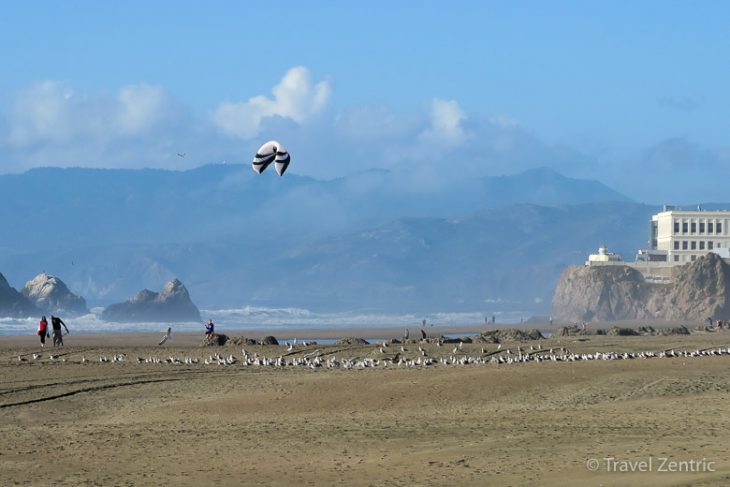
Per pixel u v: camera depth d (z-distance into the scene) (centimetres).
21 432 7781
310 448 6831
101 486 5741
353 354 15238
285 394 9688
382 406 9000
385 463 6197
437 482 5584
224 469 6169
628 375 10500
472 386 9862
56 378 11325
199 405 9250
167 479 5906
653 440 6706
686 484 5194
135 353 15562
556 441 6794
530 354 14700
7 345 19275
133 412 8994
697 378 10275
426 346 16062
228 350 16162
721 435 6862
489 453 6397
